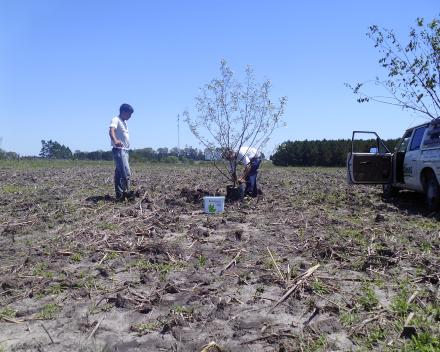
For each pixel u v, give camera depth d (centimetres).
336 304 303
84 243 473
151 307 305
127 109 759
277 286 347
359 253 427
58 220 596
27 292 334
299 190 958
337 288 336
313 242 471
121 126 754
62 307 308
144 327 274
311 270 364
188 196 791
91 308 304
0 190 968
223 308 300
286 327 273
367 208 704
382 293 327
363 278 359
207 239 503
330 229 534
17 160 3284
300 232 510
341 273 375
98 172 1733
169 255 426
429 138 696
